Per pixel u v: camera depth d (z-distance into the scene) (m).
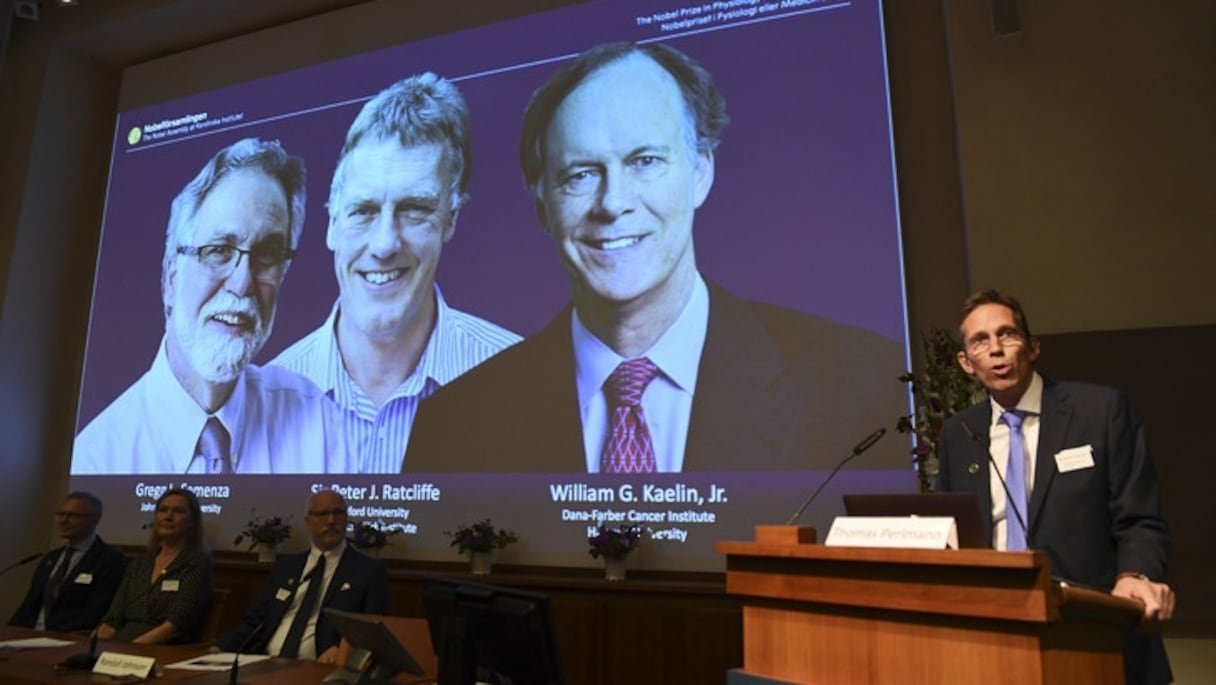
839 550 1.31
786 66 4.09
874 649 1.28
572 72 4.54
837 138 3.93
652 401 4.02
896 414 3.59
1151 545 1.59
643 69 4.38
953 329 3.70
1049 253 3.34
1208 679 2.81
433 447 4.44
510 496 4.21
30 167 5.76
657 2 4.45
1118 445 1.70
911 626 1.24
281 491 4.79
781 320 3.86
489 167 4.64
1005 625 1.12
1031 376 1.84
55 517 5.63
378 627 1.95
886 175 3.81
